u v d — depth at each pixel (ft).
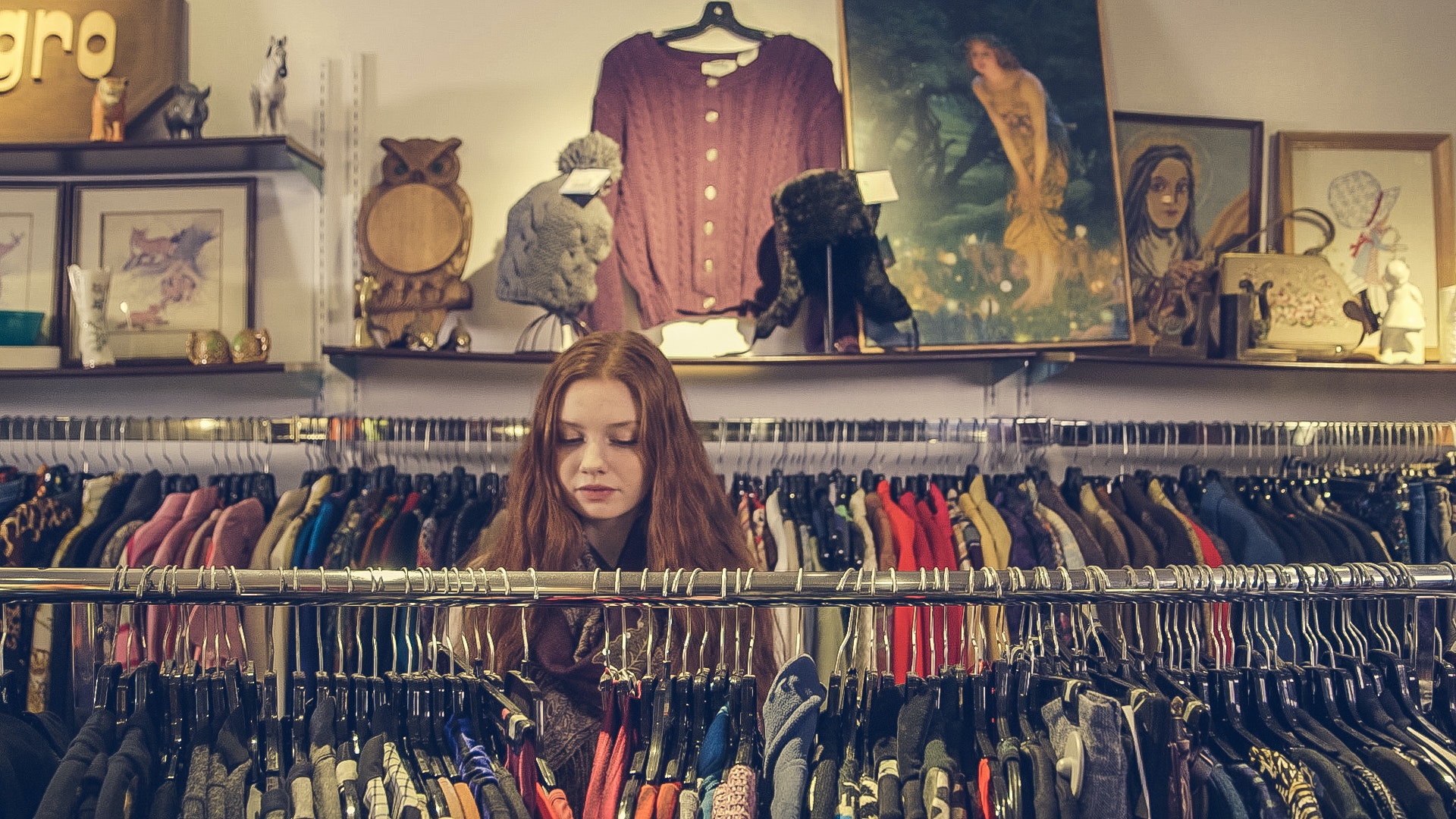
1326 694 3.47
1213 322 7.16
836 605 3.11
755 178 7.09
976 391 7.74
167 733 3.16
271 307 7.46
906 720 3.22
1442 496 5.66
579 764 3.48
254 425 6.22
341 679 3.27
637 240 7.07
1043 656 3.59
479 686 3.31
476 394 7.59
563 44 7.61
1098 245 7.18
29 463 6.73
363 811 2.97
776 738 3.08
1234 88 7.85
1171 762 3.12
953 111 7.25
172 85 7.30
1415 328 6.97
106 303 6.84
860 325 6.93
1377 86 7.87
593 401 3.99
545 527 4.02
